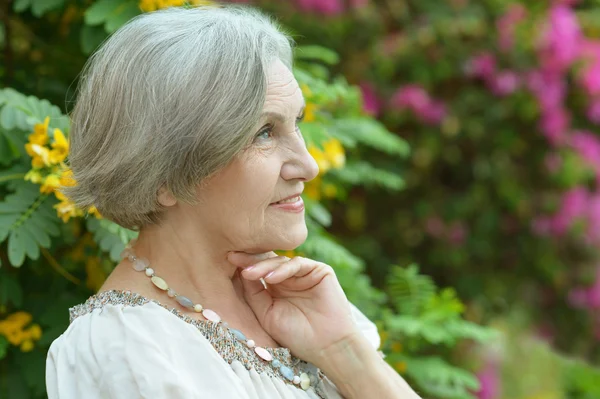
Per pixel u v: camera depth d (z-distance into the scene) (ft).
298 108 5.35
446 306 9.80
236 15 5.34
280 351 5.61
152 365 4.85
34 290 8.01
